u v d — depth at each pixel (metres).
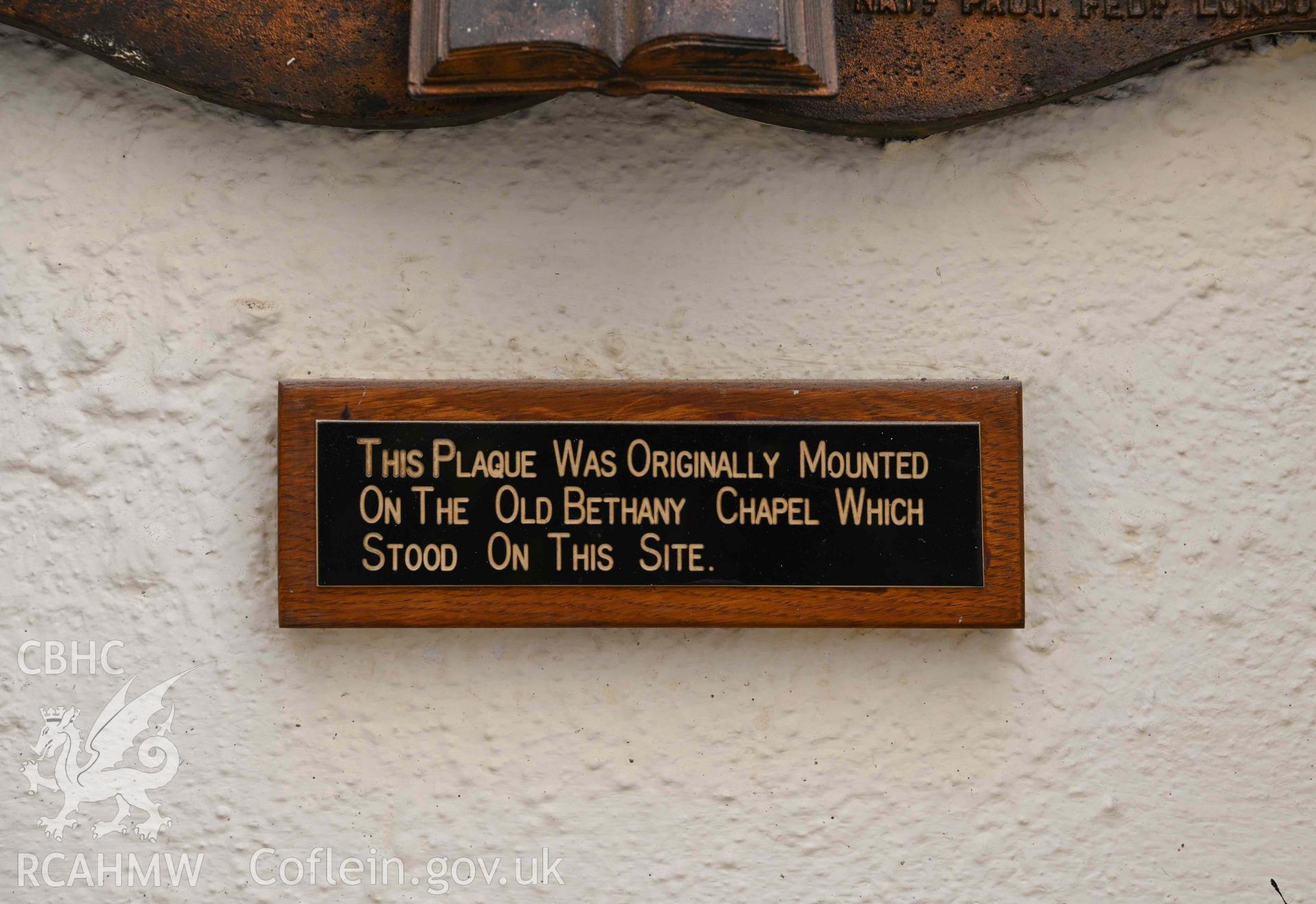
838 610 1.02
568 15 0.90
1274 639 1.05
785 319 1.05
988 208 1.06
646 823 1.03
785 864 1.03
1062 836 1.04
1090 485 1.05
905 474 1.02
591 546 1.01
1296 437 1.06
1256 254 1.06
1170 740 1.05
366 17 0.99
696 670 1.04
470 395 1.01
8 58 1.02
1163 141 1.06
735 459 1.02
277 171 1.04
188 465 1.03
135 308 1.03
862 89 1.01
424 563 1.01
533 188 1.05
